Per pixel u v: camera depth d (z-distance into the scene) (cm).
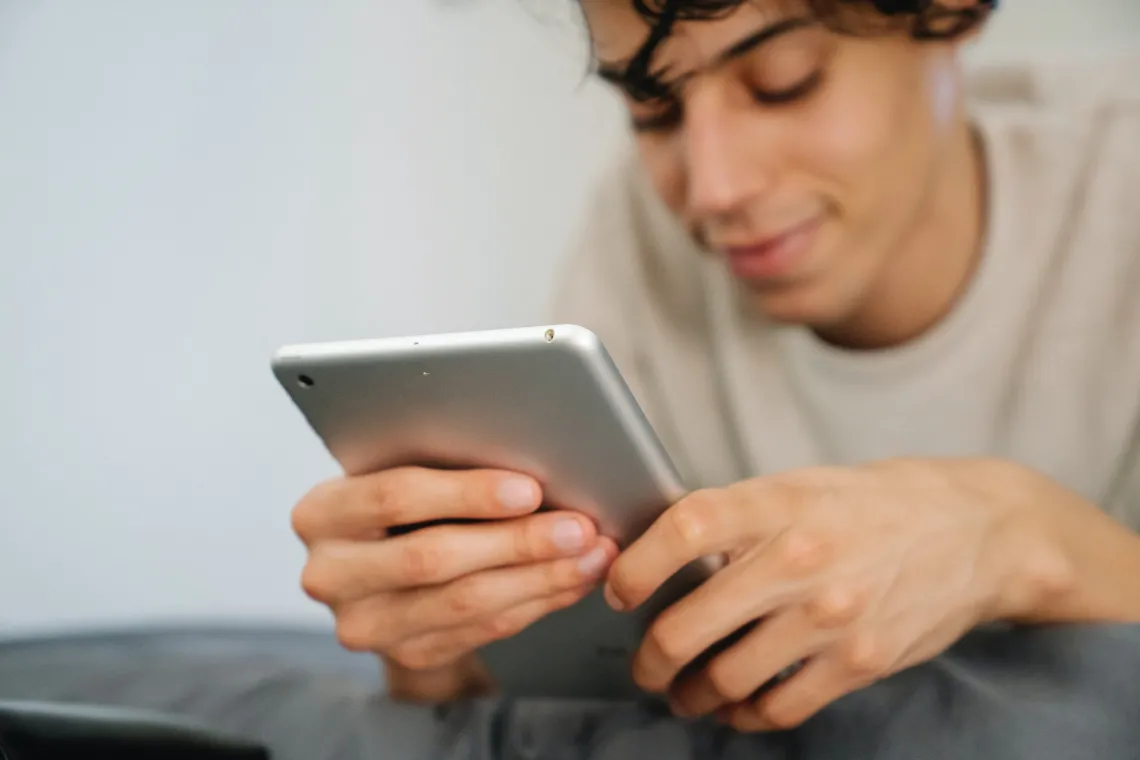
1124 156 76
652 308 90
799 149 61
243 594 91
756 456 86
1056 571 41
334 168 89
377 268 90
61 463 92
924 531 40
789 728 39
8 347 91
